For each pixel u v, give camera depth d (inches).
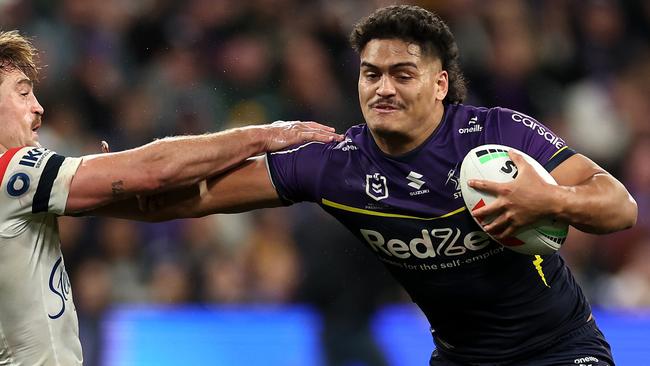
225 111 1338.6
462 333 610.9
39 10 1390.3
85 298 1115.9
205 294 1152.2
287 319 1055.6
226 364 1047.6
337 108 1325.0
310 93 1330.0
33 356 566.6
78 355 587.2
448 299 595.5
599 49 1480.1
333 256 1065.5
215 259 1168.8
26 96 578.9
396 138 566.9
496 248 570.9
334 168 591.2
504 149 548.1
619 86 1455.5
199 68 1378.0
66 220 1165.1
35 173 553.6
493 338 602.5
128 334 1071.6
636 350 1062.4
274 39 1385.3
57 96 1321.4
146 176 566.3
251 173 607.8
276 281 1125.7
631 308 1139.9
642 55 1498.5
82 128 1311.5
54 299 571.8
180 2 1423.5
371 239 596.1
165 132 1314.0
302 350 1048.2
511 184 528.1
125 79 1369.3
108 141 1302.9
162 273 1161.4
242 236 1176.2
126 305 1119.6
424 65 558.9
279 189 605.6
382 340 1049.5
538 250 547.5
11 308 562.3
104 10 1408.7
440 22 566.9
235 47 1382.9
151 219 624.4
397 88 555.8
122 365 1060.5
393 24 553.6
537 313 593.0
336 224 1075.3
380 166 579.2
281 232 1153.4
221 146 588.1
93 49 1371.8
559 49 1451.8
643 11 1521.9
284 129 612.1
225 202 613.0
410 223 575.8
